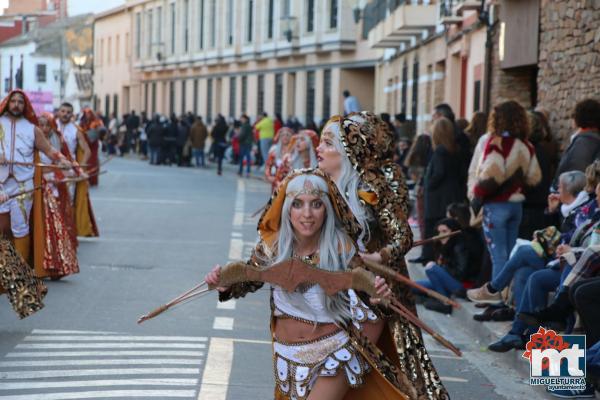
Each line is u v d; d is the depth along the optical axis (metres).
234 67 73.81
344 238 7.16
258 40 68.75
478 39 28.05
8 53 116.88
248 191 36.44
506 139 13.95
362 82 58.50
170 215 26.64
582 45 17.38
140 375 10.35
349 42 56.41
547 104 19.38
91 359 10.98
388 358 7.23
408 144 25.47
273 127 49.72
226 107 75.19
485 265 14.93
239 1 71.88
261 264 7.22
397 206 7.59
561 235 12.38
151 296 14.86
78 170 17.81
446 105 19.27
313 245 7.17
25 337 12.00
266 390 9.98
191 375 10.42
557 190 14.42
